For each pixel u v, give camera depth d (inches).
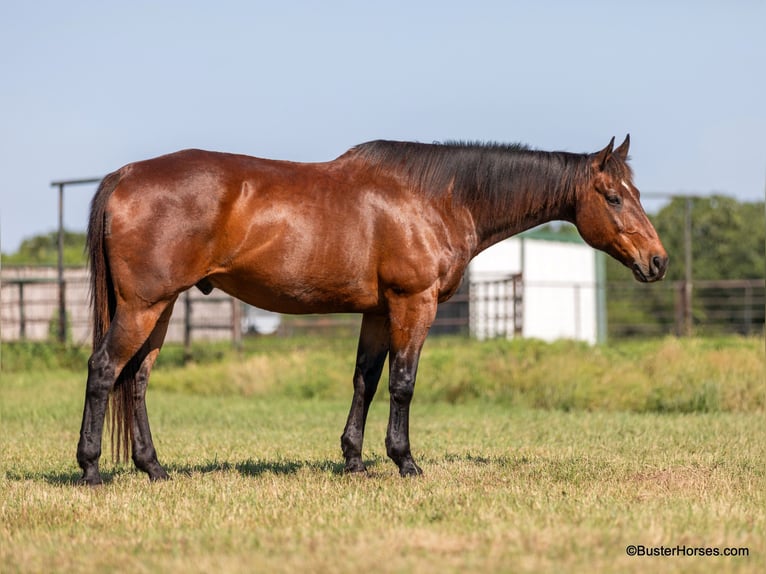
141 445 389.4
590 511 315.3
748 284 1553.9
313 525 298.2
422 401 846.5
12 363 1142.3
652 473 406.0
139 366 387.9
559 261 1744.6
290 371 980.6
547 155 405.1
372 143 389.1
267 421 698.2
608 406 780.6
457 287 399.5
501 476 395.5
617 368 852.6
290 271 367.9
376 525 295.1
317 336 1729.8
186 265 357.1
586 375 832.3
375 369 415.8
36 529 299.3
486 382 857.5
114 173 362.9
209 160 364.8
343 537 278.1
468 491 352.2
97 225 359.3
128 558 259.9
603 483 375.9
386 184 381.1
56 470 440.8
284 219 363.9
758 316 1958.7
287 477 396.2
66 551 270.2
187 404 845.2
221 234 360.2
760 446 508.1
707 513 314.2
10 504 337.4
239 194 360.5
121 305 357.1
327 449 515.5
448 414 742.5
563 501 334.3
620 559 254.8
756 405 757.9
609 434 577.3
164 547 272.1
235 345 1214.9
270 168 372.5
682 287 1595.7
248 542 274.2
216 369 1016.9
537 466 425.4
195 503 335.3
